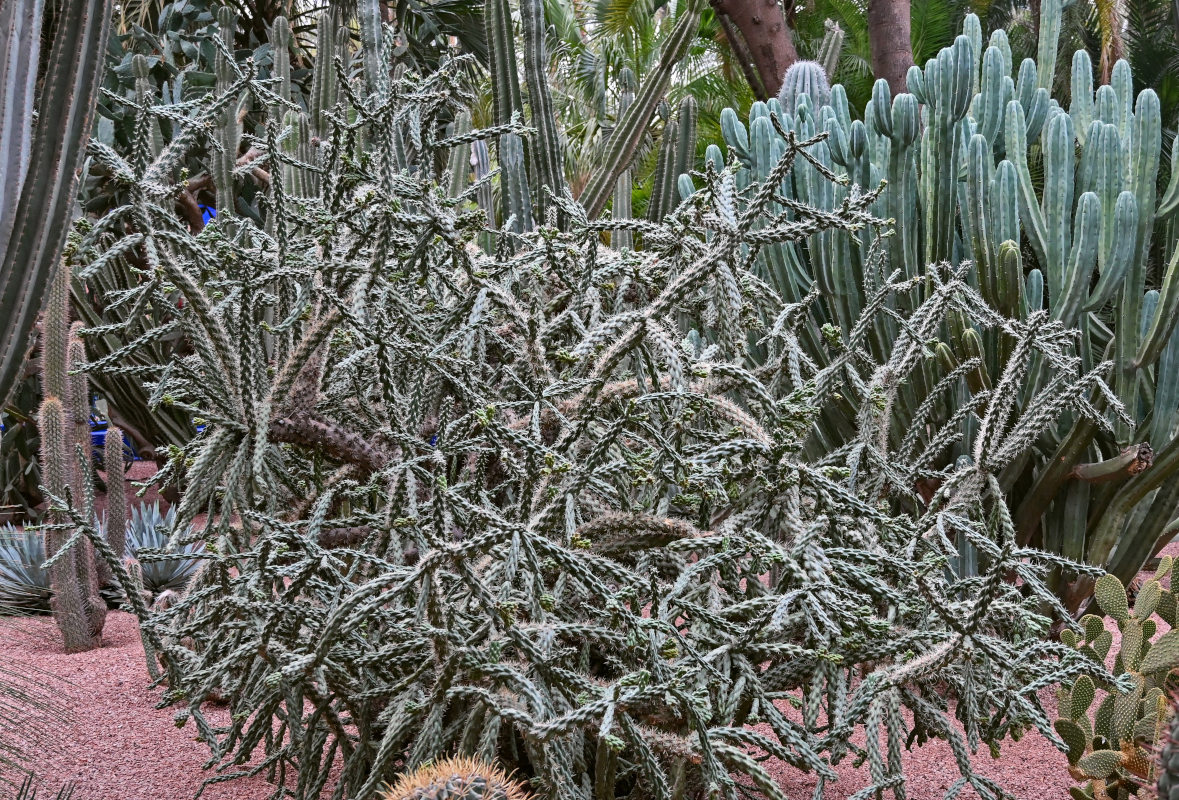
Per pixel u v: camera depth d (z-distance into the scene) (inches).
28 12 64.3
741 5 271.1
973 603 61.4
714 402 62.0
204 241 75.4
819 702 60.3
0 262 63.7
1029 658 72.4
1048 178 131.3
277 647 62.0
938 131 135.6
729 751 51.2
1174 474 129.6
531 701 52.9
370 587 50.8
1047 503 129.8
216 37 71.5
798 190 147.2
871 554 63.2
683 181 159.3
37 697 82.7
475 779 46.6
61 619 128.6
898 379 82.7
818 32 592.1
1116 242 124.5
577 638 60.1
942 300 84.2
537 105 161.3
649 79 193.2
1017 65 633.6
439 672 55.0
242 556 60.3
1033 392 126.7
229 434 63.9
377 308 72.7
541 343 67.2
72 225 70.6
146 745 89.9
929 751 95.2
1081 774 86.0
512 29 162.1
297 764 80.3
